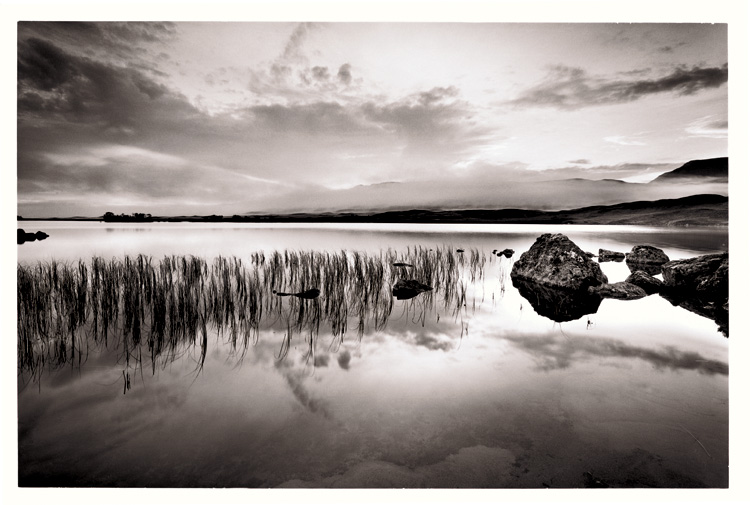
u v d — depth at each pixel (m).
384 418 2.24
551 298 4.72
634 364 2.91
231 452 2.00
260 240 8.93
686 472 1.89
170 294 4.10
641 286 5.16
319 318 3.88
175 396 2.47
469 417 2.24
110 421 2.24
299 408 2.34
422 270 5.76
